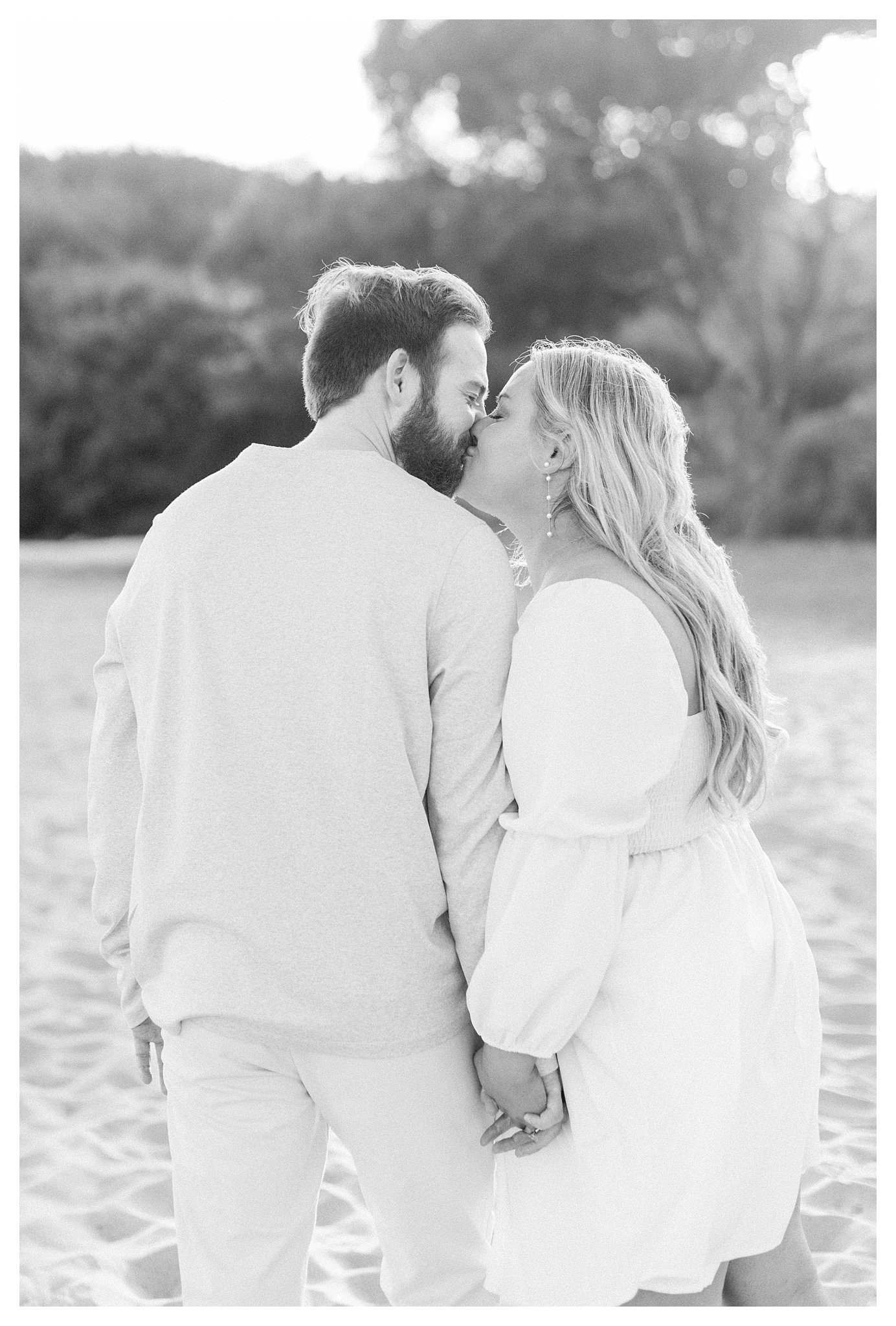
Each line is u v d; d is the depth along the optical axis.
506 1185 1.73
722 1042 1.60
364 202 22.98
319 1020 1.60
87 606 13.59
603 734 1.53
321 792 1.59
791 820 5.29
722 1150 1.57
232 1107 1.65
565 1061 1.66
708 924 1.66
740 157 22.22
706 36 21.75
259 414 22.77
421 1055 1.64
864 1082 3.00
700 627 1.69
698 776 1.71
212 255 24.30
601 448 1.71
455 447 1.77
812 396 21.23
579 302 22.55
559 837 1.53
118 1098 3.08
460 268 22.33
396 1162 1.66
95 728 1.83
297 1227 1.73
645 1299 1.58
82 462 22.77
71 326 22.66
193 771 1.63
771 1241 1.63
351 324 1.72
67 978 3.83
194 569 1.64
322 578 1.60
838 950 3.80
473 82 22.05
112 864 1.83
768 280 21.23
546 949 1.54
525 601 4.80
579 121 22.42
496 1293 1.74
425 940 1.63
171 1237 2.47
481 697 1.61
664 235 22.09
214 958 1.62
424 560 1.60
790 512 20.53
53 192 25.28
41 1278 2.32
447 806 1.64
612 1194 1.59
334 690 1.58
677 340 21.08
